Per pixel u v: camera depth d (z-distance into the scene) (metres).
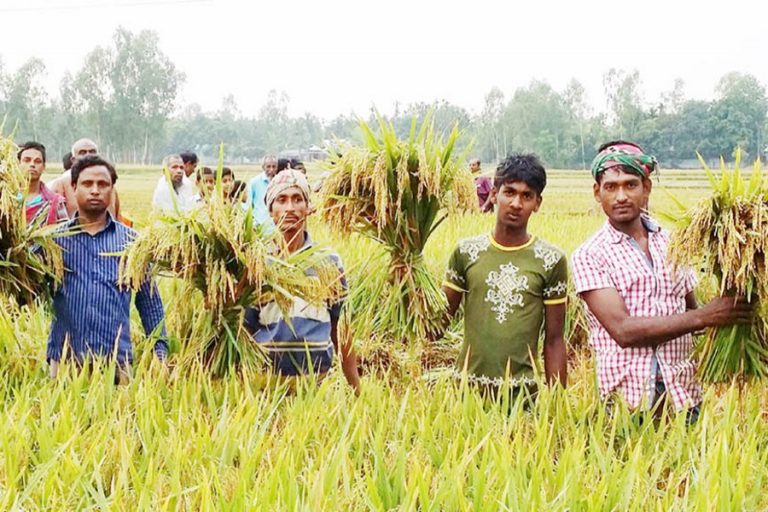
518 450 3.85
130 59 103.81
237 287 4.83
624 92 98.44
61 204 7.90
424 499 3.49
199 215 4.79
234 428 4.14
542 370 6.01
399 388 5.79
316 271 4.94
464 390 4.67
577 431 4.11
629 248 4.51
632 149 4.51
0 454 3.94
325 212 5.46
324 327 5.04
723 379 4.62
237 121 123.69
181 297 4.96
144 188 45.19
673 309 4.50
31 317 6.34
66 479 3.73
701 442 4.05
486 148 97.88
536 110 97.06
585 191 45.06
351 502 3.57
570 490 3.54
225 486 3.75
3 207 4.79
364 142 5.34
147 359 5.48
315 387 4.78
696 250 4.34
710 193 4.38
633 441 4.32
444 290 5.19
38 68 103.81
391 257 5.51
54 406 4.62
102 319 5.27
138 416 4.43
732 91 87.12
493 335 4.88
